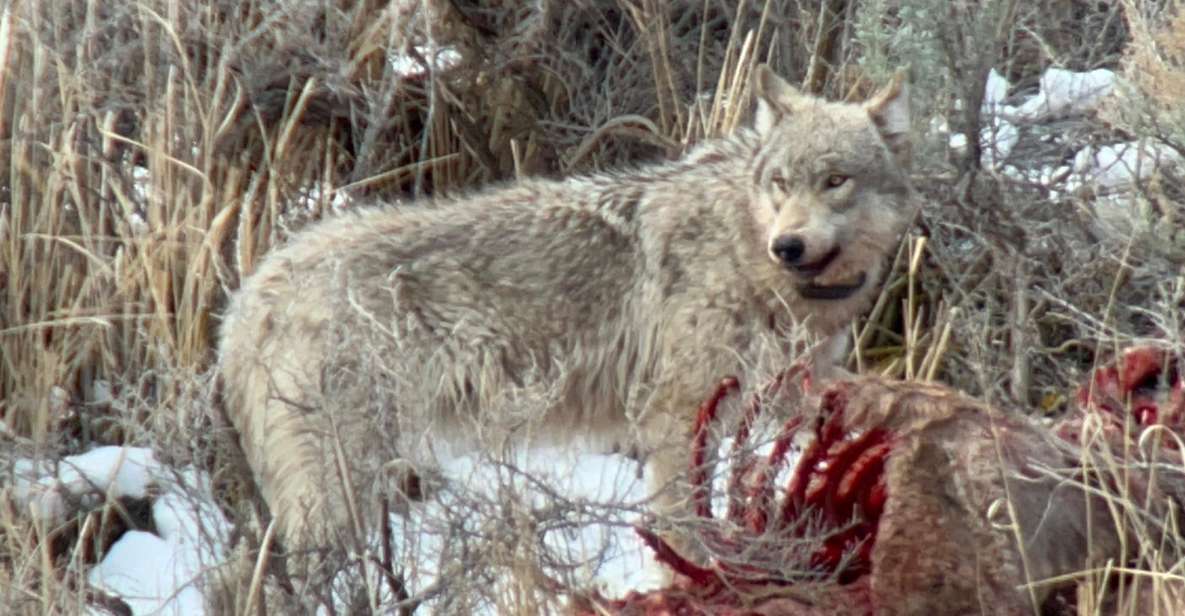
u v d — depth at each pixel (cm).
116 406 962
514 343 995
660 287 1011
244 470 929
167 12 1194
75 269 1122
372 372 828
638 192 1037
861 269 1003
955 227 1098
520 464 973
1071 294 1073
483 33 1255
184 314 1088
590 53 1316
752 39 1290
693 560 858
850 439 743
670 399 1000
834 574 710
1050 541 690
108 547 962
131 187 1135
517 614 726
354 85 1241
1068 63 1345
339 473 789
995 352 1055
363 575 774
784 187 975
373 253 978
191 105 1166
